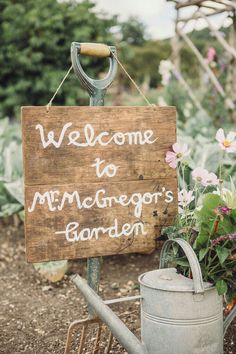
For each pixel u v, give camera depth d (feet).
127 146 6.69
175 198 6.98
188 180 10.69
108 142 6.59
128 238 6.75
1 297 10.14
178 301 5.92
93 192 6.54
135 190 6.76
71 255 6.48
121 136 6.65
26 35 20.70
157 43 77.77
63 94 20.77
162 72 18.72
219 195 6.42
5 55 21.12
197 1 12.98
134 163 6.73
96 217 6.57
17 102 21.27
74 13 20.39
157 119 6.82
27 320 8.95
